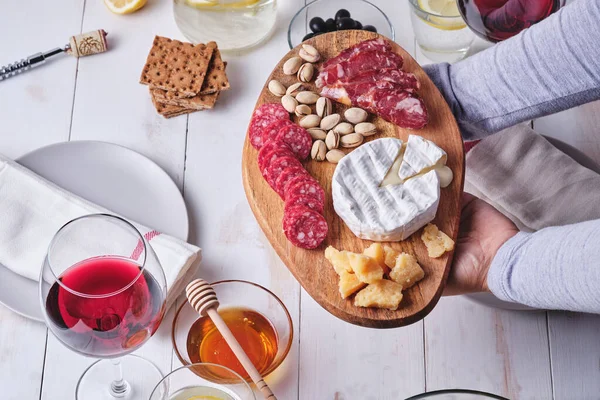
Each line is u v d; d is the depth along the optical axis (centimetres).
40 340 129
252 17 157
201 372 116
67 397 125
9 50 162
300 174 119
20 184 138
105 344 104
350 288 109
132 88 158
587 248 97
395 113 126
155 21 167
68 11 167
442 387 128
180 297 133
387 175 119
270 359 124
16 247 133
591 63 111
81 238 109
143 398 125
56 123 153
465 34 158
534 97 120
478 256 118
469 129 133
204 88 153
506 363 130
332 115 128
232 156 151
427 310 110
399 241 116
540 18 129
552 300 103
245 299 130
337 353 130
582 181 136
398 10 169
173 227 139
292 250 115
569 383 128
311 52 135
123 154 146
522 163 139
